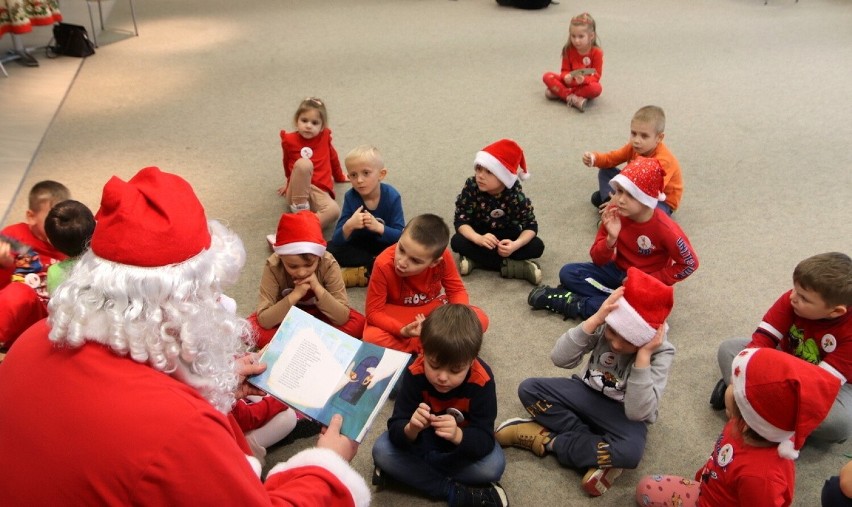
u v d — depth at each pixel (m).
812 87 5.06
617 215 2.59
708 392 2.37
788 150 4.09
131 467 0.90
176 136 4.21
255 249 3.10
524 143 4.18
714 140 4.21
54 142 4.09
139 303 0.96
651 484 1.91
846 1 7.30
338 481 1.23
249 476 0.99
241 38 6.05
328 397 1.57
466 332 1.74
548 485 2.03
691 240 3.20
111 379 0.95
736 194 3.60
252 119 4.46
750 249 3.13
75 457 0.91
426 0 7.32
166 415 0.92
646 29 6.41
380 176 2.89
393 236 2.84
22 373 0.99
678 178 3.23
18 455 0.94
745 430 1.65
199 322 1.01
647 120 3.14
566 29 6.38
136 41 5.91
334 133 4.27
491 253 2.95
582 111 4.63
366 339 2.38
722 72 5.36
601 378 2.05
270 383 1.60
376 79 5.18
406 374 1.96
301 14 6.81
